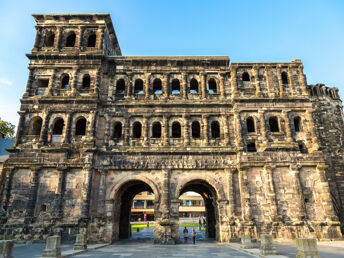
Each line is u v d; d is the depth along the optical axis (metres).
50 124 40.91
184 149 40.09
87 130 40.31
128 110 42.53
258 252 25.11
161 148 40.19
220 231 37.00
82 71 43.94
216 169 39.72
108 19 47.03
